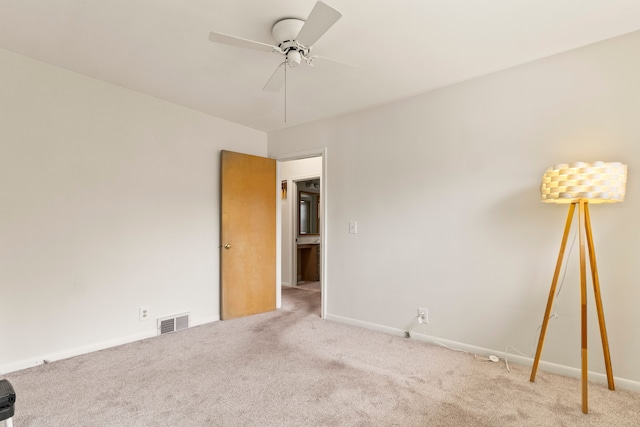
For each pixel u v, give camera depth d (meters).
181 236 3.38
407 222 3.13
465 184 2.79
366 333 3.24
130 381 2.23
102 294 2.82
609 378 2.09
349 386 2.16
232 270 3.74
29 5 1.85
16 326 2.38
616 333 2.16
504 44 2.24
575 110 2.32
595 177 1.91
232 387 2.15
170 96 3.16
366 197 3.44
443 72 2.65
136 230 3.04
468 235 2.77
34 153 2.47
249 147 4.13
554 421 1.78
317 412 1.87
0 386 1.31
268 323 3.57
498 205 2.63
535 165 2.47
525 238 2.50
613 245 2.17
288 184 5.79
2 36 2.18
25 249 2.43
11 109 2.38
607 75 2.21
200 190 3.57
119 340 2.91
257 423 1.77
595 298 2.03
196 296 3.50
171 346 2.88
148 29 2.09
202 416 1.83
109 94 2.88
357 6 1.83
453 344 2.83
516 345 2.53
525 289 2.50
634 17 1.93
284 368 2.43
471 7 1.84
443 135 2.92
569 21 1.97
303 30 1.75
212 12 1.90
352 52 2.34
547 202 2.33
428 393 2.07
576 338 2.29
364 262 3.44
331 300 3.71
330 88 2.96
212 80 2.82
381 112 3.35
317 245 6.38
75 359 2.58
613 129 2.19
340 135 3.67
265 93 3.08
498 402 1.97
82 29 2.09
